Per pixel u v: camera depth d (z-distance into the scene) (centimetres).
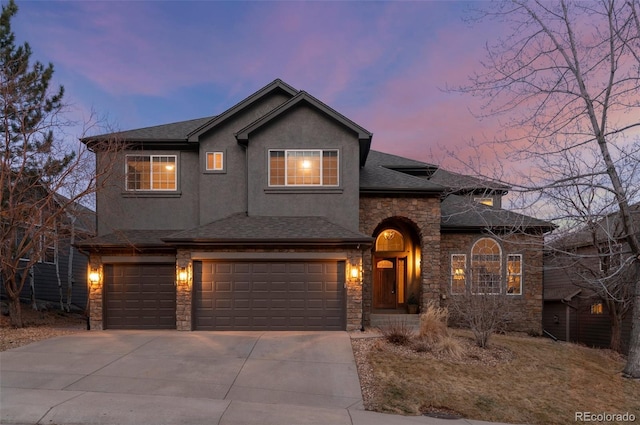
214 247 1231
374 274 1664
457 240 1570
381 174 1545
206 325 1222
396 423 591
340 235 1230
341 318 1227
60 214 1295
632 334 995
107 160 1368
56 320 1641
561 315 1961
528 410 730
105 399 627
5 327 1236
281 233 1234
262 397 678
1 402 604
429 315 1095
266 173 1377
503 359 988
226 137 1447
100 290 1285
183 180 1455
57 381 715
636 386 919
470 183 1077
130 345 990
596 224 984
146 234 1384
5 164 1150
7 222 1227
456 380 820
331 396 698
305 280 1241
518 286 1558
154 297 1305
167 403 621
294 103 1369
